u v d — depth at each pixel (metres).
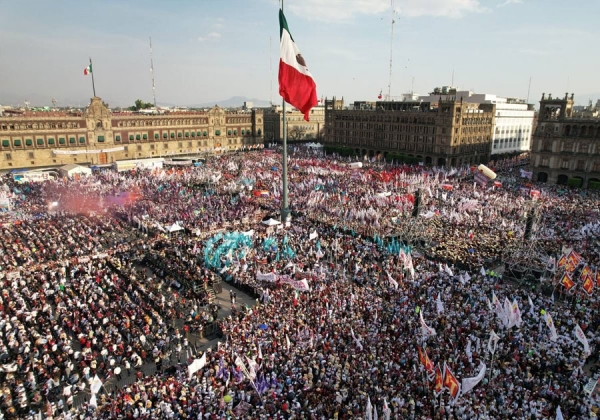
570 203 84.62
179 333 40.09
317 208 77.25
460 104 140.00
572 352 33.12
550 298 44.94
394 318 38.12
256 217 75.00
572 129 109.88
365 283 47.84
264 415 26.70
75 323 39.72
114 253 58.78
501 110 165.38
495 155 167.25
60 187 95.00
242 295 49.16
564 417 27.33
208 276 50.44
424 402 27.50
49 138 130.00
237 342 35.69
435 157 145.50
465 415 25.97
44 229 66.56
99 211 78.56
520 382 29.59
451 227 66.75
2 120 119.94
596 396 28.47
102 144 142.12
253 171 115.19
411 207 74.94
